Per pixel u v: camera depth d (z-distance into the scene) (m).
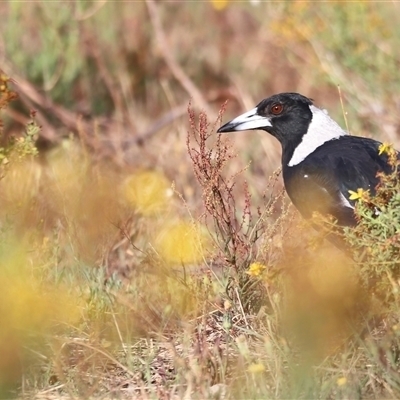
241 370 8.95
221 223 10.94
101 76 19.05
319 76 17.77
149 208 13.40
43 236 12.16
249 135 17.55
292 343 9.33
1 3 19.06
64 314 10.15
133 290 10.82
